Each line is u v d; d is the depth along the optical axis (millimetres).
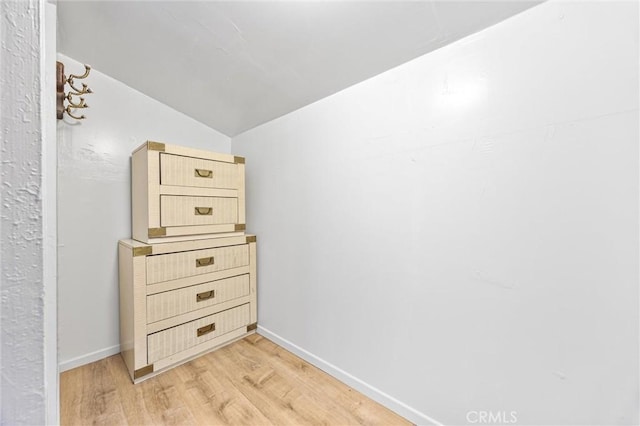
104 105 1541
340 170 1335
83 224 1489
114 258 1591
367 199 1228
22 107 247
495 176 881
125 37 1227
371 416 1129
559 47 764
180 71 1440
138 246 1316
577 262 752
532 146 812
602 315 720
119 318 1604
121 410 1153
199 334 1535
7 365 249
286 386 1311
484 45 893
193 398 1228
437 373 1027
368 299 1233
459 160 956
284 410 1161
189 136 1884
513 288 856
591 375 738
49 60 642
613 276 704
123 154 1613
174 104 1761
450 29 917
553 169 781
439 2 839
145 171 1396
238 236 1729
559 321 782
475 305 934
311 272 1489
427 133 1033
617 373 704
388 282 1163
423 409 1065
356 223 1272
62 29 1186
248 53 1232
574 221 753
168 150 1434
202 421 1103
